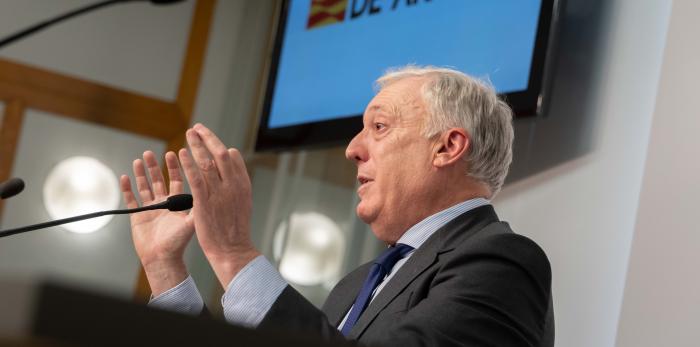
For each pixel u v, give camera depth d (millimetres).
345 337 2201
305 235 5531
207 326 639
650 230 3424
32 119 6180
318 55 5219
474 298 2102
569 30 4141
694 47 3496
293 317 2020
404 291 2275
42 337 568
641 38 3797
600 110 3873
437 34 4457
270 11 6461
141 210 2412
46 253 6000
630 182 3646
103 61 6387
